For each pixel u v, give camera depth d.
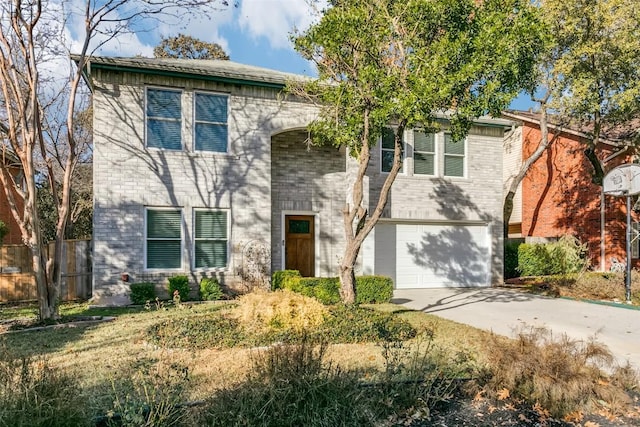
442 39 7.00
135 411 3.38
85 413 3.47
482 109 7.02
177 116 11.35
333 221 13.52
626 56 12.73
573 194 17.48
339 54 7.67
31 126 8.10
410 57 7.10
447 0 6.87
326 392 3.71
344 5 7.59
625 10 12.28
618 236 16.03
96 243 10.47
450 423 3.71
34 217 8.18
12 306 10.99
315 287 10.68
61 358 5.84
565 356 4.30
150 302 10.44
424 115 7.04
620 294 11.80
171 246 11.16
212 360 5.69
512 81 7.12
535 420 3.81
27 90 9.18
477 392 4.27
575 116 14.65
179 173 11.22
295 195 13.15
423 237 14.52
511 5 6.97
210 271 11.38
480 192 15.13
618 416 3.95
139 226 10.84
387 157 13.88
